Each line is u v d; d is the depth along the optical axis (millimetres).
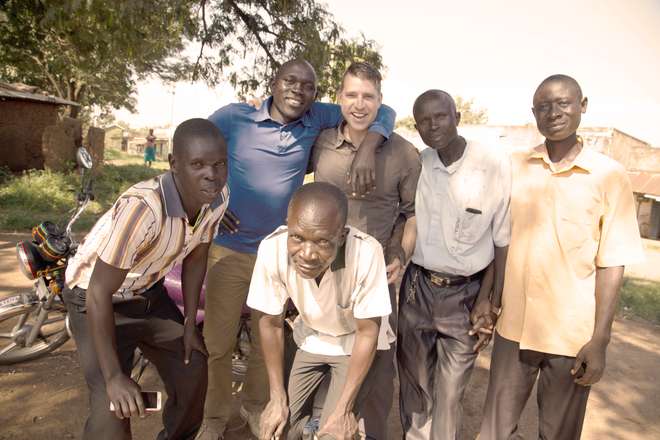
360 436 2457
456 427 2400
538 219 2211
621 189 2049
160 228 1922
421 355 2537
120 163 26891
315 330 2078
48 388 3025
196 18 8914
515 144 23734
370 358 1852
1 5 8242
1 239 6633
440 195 2395
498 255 2381
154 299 2170
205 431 2641
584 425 3189
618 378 3914
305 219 1533
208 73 9578
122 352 2152
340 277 1794
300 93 2479
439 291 2432
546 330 2182
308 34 8609
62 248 2986
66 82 22875
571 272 2135
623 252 2051
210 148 1846
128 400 1838
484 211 2322
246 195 2596
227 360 2641
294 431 2051
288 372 2113
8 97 14469
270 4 8664
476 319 2410
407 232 2531
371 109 2338
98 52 8586
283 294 1970
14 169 15062
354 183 2271
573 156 2168
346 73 2369
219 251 2629
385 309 1818
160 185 1953
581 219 2109
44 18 7152
